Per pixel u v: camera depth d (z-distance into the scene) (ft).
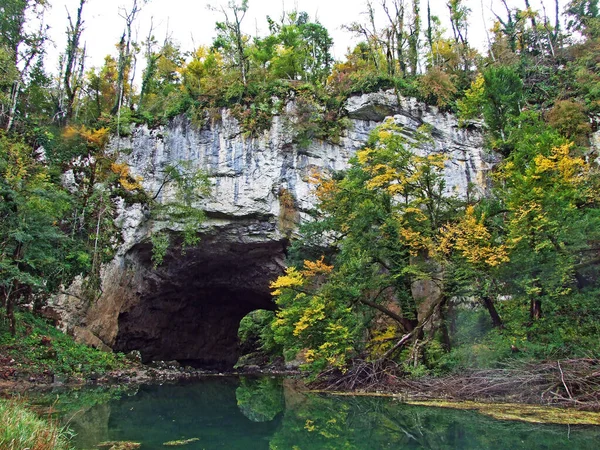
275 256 88.22
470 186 64.13
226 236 84.69
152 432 29.48
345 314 50.19
